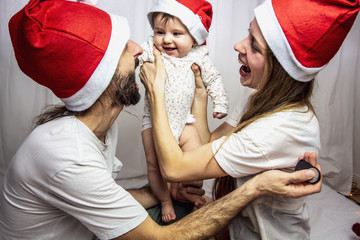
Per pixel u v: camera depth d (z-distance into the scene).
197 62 1.11
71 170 0.70
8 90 1.65
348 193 1.98
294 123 0.79
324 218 1.50
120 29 0.77
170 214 1.14
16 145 1.74
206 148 0.85
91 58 0.72
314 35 0.75
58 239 0.83
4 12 1.52
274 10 0.79
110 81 0.79
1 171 1.76
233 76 1.86
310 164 0.77
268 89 0.86
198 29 1.07
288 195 0.76
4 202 0.80
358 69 1.98
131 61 0.84
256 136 0.79
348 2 0.72
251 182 0.80
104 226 0.76
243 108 1.10
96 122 0.83
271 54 0.82
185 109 1.12
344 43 1.89
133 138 1.89
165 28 1.07
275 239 0.88
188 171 0.85
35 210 0.77
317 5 0.75
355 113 2.06
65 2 0.73
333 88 1.93
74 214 0.75
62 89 0.75
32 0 0.69
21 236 0.82
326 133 1.99
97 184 0.72
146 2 1.64
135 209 0.77
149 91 0.96
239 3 1.73
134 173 1.94
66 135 0.74
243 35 1.78
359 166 2.07
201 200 1.19
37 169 0.72
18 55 0.74
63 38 0.68
